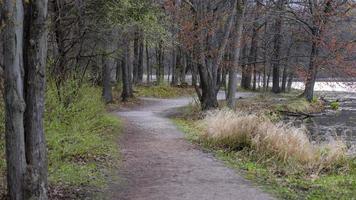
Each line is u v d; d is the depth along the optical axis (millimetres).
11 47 6059
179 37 22203
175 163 10969
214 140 13523
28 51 6211
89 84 15555
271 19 31078
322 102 34625
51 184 8531
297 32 32156
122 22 14195
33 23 6176
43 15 6203
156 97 39875
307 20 30875
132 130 17250
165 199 7695
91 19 13984
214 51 23156
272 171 10102
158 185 8719
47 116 10484
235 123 13289
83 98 13359
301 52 33031
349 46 27453
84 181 8898
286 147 11352
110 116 20812
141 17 14258
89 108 14039
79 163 10562
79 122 12594
